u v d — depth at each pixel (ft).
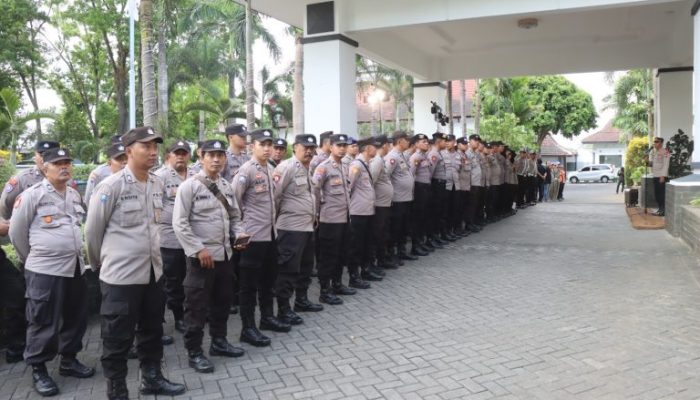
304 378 12.92
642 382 12.28
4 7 69.26
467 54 53.42
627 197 48.73
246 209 15.58
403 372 13.12
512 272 23.54
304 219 17.20
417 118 53.88
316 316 17.90
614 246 29.19
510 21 42.37
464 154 33.37
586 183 136.26
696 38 29.50
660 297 19.03
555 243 30.73
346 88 34.94
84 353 15.10
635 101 103.09
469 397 11.71
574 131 115.65
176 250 16.55
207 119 90.17
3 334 15.20
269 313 16.60
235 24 70.59
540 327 16.20
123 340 11.63
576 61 51.98
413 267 24.97
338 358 14.14
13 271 14.60
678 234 30.76
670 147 40.52
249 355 14.49
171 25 58.08
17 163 54.39
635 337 15.16
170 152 17.06
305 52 34.99
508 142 84.48
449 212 31.96
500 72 53.57
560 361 13.58
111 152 15.76
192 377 13.12
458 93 116.88
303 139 17.26
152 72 33.22
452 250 29.07
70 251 13.06
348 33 35.32
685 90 48.44
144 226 11.94
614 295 19.48
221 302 14.21
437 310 18.19
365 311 18.31
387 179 23.22
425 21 33.30
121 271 11.55
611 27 44.88
